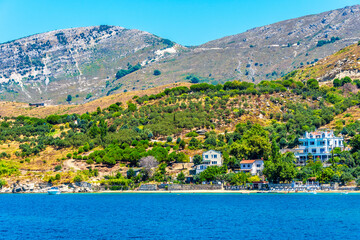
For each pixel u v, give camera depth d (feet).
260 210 492.95
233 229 401.49
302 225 410.93
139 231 405.18
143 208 541.34
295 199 565.53
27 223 460.96
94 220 470.39
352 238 360.89
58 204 597.93
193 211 503.61
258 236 373.61
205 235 380.78
